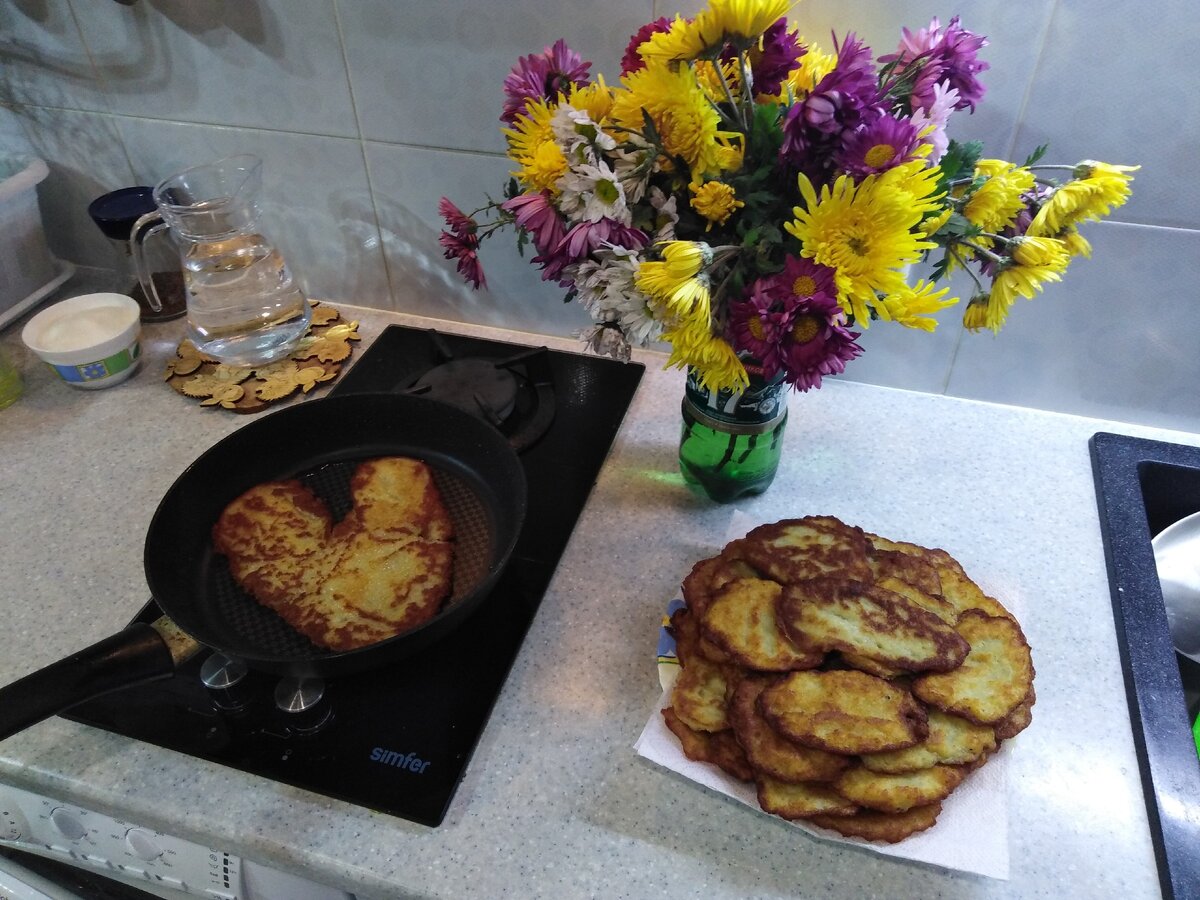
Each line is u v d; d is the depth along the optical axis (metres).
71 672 0.57
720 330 0.57
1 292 1.05
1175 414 0.89
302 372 0.99
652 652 0.69
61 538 0.80
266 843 0.58
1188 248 0.77
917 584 0.66
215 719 0.65
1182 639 0.81
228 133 0.99
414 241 1.02
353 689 0.66
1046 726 0.64
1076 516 0.81
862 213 0.51
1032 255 0.57
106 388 0.98
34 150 1.08
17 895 0.81
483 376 0.94
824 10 0.74
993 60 0.72
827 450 0.89
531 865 0.57
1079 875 0.56
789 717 0.56
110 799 0.61
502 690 0.67
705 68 0.60
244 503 0.77
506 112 0.67
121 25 0.93
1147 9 0.67
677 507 0.83
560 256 0.60
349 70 0.89
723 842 0.58
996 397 0.94
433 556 0.73
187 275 0.96
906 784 0.56
